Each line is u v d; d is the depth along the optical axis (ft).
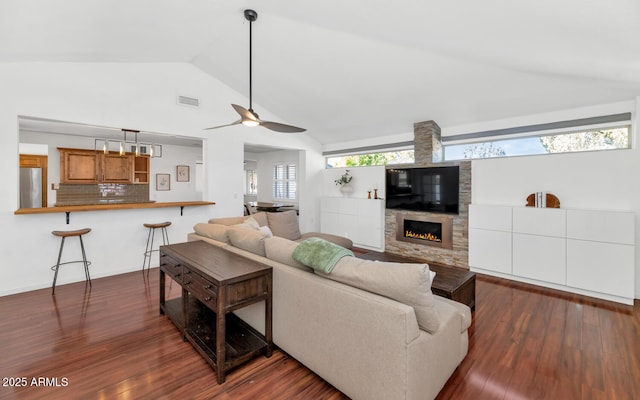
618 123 11.64
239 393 5.89
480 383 6.24
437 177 16.19
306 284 6.30
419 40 9.59
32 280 11.50
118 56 12.41
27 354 7.13
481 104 13.85
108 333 8.18
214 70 16.01
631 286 10.47
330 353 5.84
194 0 9.09
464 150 16.39
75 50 10.66
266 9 10.16
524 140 14.28
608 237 10.86
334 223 21.99
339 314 5.62
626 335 8.30
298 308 6.53
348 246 15.25
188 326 7.99
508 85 12.03
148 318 9.11
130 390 5.92
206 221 16.78
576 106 12.45
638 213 10.90
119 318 9.09
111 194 22.81
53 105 11.76
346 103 16.53
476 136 15.60
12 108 10.91
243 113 10.52
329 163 24.56
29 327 8.47
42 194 19.67
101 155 21.63
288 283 6.77
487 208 13.94
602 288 11.00
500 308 10.19
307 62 13.38
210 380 6.27
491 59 9.99
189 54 14.32
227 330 7.86
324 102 17.01
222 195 17.39
